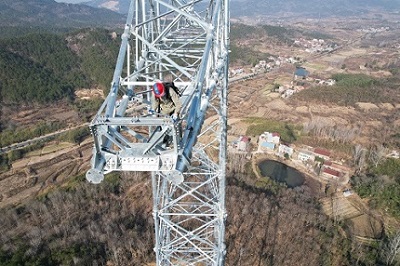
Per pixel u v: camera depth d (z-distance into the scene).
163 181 16.09
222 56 14.19
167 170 6.90
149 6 13.24
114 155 6.94
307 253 30.84
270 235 32.50
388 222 38.56
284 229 33.41
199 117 9.43
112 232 32.00
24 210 37.47
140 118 6.75
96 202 37.41
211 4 14.34
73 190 40.12
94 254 29.28
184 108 8.11
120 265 28.95
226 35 14.61
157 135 7.02
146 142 7.42
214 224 18.75
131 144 7.20
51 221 33.84
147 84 10.17
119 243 30.50
